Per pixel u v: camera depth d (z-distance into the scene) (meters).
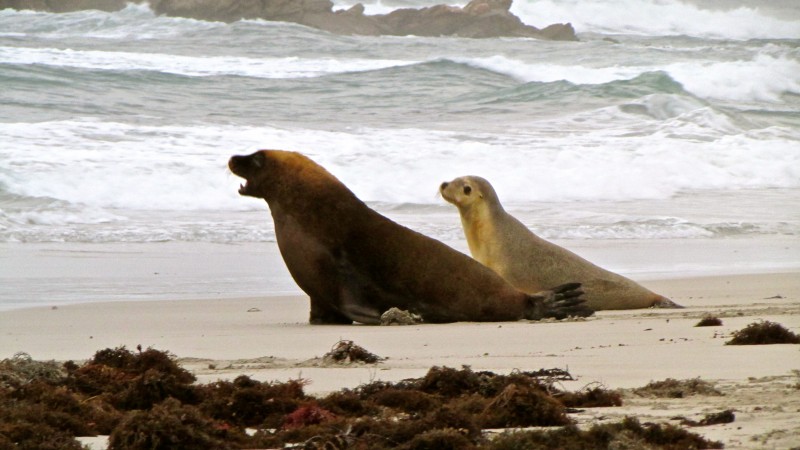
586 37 185.12
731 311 34.78
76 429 16.97
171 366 21.62
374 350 26.44
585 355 24.94
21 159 63.38
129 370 21.50
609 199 67.62
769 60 128.88
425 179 67.62
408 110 92.56
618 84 104.19
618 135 83.56
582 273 37.88
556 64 126.50
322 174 33.06
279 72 106.69
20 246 49.62
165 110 83.88
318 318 33.22
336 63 116.06
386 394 18.47
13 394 18.62
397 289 32.91
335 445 15.03
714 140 82.81
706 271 46.62
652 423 15.77
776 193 71.62
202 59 111.38
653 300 37.53
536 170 70.69
